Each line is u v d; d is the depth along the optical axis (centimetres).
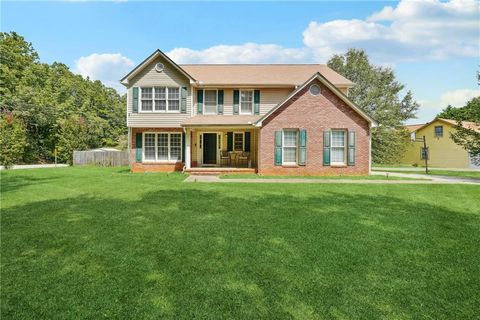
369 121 1708
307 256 485
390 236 588
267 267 444
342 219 716
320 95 1722
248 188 1204
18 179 1558
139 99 1933
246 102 2033
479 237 584
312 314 324
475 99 1911
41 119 3481
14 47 4391
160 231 622
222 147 2078
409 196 1027
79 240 569
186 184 1323
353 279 405
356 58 3938
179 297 359
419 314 326
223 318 317
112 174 1800
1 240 569
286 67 2312
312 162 1727
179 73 1930
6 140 2598
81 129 3500
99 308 337
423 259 475
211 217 736
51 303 348
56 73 5166
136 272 429
